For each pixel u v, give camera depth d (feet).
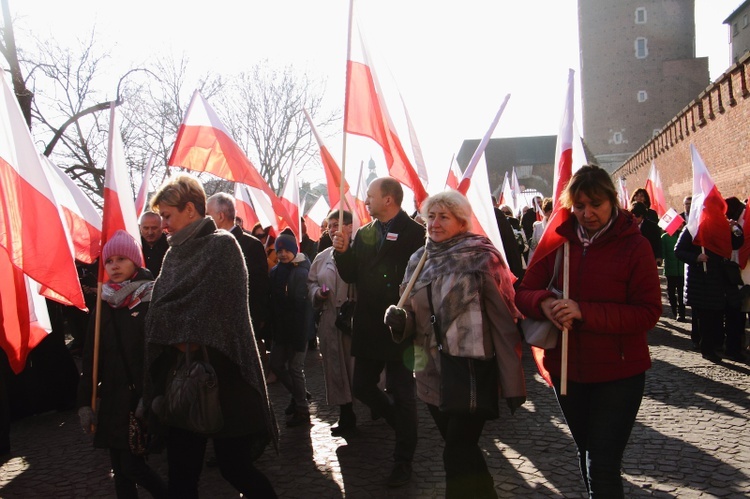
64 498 13.64
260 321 16.65
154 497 10.88
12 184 13.12
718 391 19.65
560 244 10.36
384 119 15.21
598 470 9.30
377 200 14.20
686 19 202.08
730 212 25.96
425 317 11.16
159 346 9.77
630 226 9.90
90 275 25.88
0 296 13.62
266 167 93.04
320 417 19.10
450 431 10.61
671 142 91.09
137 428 10.67
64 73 57.98
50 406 20.83
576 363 9.86
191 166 18.37
